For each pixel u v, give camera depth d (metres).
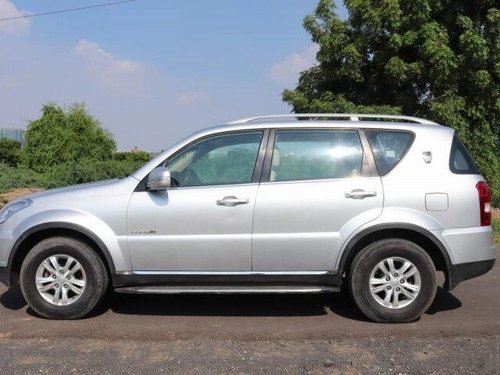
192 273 5.54
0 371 4.39
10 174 19.61
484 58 13.83
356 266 5.50
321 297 6.52
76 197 5.65
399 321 5.53
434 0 14.43
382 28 14.59
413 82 14.95
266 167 5.62
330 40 15.16
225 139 5.74
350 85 16.00
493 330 5.37
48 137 23.61
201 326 5.48
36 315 5.80
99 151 24.84
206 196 5.52
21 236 5.59
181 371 4.40
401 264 5.51
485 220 5.61
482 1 14.56
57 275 5.59
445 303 6.32
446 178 5.57
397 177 5.56
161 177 5.41
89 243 5.65
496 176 14.95
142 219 5.52
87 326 5.46
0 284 7.16
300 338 5.15
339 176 5.59
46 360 4.62
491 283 7.28
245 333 5.28
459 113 14.49
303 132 5.74
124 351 4.83
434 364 4.54
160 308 6.09
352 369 4.45
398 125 5.78
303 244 5.47
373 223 5.45
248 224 5.48
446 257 5.48
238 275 5.52
